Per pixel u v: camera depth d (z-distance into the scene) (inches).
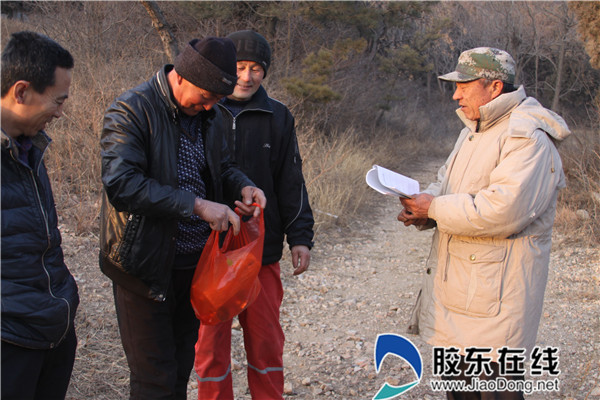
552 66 889.5
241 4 511.2
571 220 277.4
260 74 111.5
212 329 109.5
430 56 911.0
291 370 146.6
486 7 890.1
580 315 183.5
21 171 73.8
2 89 71.0
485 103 99.2
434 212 98.0
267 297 113.8
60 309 78.7
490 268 95.8
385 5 591.8
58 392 87.6
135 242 86.8
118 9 443.5
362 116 582.6
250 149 113.3
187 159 94.8
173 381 95.7
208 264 93.6
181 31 518.6
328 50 481.7
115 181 82.2
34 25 450.6
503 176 92.1
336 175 337.4
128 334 94.0
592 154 344.8
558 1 735.1
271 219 115.9
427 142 690.2
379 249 262.2
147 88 88.9
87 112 265.9
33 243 74.9
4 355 74.0
